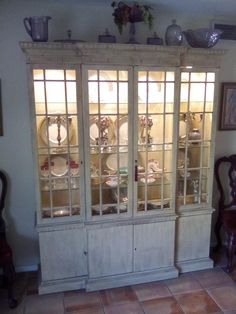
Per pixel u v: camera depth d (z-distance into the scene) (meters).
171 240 2.61
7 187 2.58
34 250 2.75
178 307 2.29
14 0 2.29
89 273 2.49
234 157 2.96
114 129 2.37
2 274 2.64
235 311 2.26
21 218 2.67
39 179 2.29
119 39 2.53
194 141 2.57
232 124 3.00
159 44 2.33
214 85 2.49
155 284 2.57
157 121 2.45
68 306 2.30
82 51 2.13
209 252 2.89
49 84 2.21
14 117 2.48
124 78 2.28
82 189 2.37
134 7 2.18
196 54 2.37
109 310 2.26
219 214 3.01
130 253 2.54
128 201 2.46
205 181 2.71
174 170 2.50
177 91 2.37
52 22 2.39
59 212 2.41
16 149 2.54
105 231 2.44
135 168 2.41
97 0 2.31
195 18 2.68
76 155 2.35
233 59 2.88
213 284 2.58
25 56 2.27
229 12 2.62
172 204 2.56
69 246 2.43
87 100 2.22
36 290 2.49
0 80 2.40
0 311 2.25
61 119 2.27
